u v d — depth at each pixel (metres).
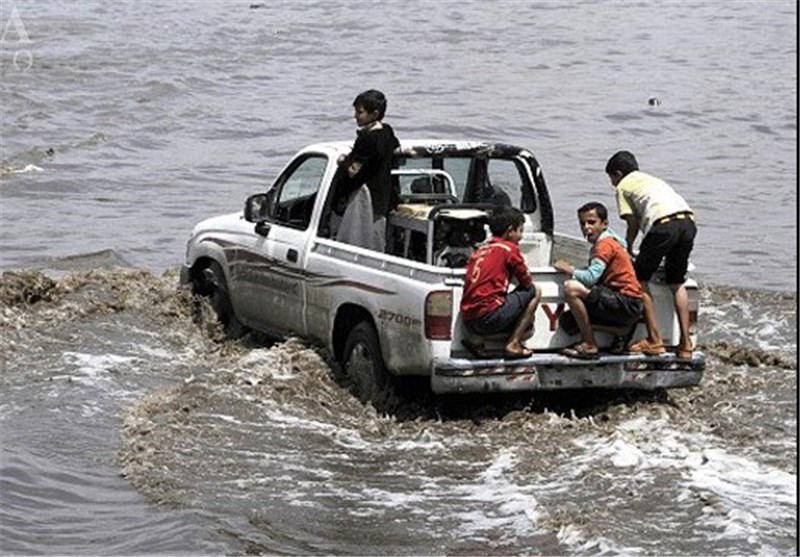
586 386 24.81
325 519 20.61
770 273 41.09
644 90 85.00
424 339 24.27
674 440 24.02
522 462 23.12
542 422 24.84
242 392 25.84
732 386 27.20
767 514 20.59
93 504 20.95
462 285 24.30
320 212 27.42
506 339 24.53
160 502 21.00
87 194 52.38
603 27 116.94
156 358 28.67
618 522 20.25
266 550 19.27
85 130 67.62
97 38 102.19
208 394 25.62
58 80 81.62
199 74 86.81
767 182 57.91
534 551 19.44
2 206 49.56
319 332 27.17
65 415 24.62
